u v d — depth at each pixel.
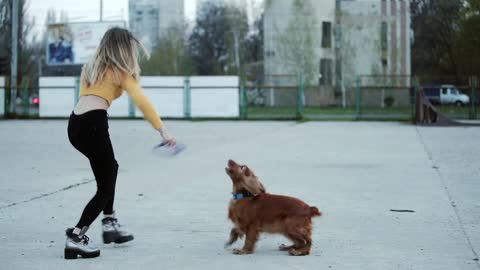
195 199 8.23
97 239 5.97
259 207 5.25
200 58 62.69
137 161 12.80
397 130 22.28
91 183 9.73
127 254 5.38
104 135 5.23
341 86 45.59
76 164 12.34
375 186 9.32
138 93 5.19
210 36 62.75
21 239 5.96
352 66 47.22
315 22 47.28
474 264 5.01
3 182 9.82
